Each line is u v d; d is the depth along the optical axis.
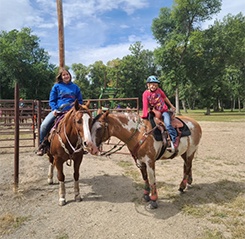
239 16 40.91
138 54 68.88
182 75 36.69
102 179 6.14
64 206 4.56
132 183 5.82
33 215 4.23
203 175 6.35
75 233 3.63
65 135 4.27
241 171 6.74
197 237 3.48
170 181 5.91
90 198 4.94
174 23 40.25
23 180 6.07
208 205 4.54
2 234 3.63
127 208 4.45
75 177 4.75
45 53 51.19
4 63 43.66
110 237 3.51
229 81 49.06
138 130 4.35
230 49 38.03
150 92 4.56
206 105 39.56
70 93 4.88
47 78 47.34
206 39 37.22
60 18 9.35
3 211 4.38
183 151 4.86
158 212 4.27
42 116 11.04
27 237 3.55
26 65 45.72
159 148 4.39
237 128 17.36
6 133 9.76
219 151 9.45
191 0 35.41
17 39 46.34
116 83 63.78
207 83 37.28
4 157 8.85
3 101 9.39
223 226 3.79
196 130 5.16
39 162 8.00
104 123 4.07
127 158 8.59
